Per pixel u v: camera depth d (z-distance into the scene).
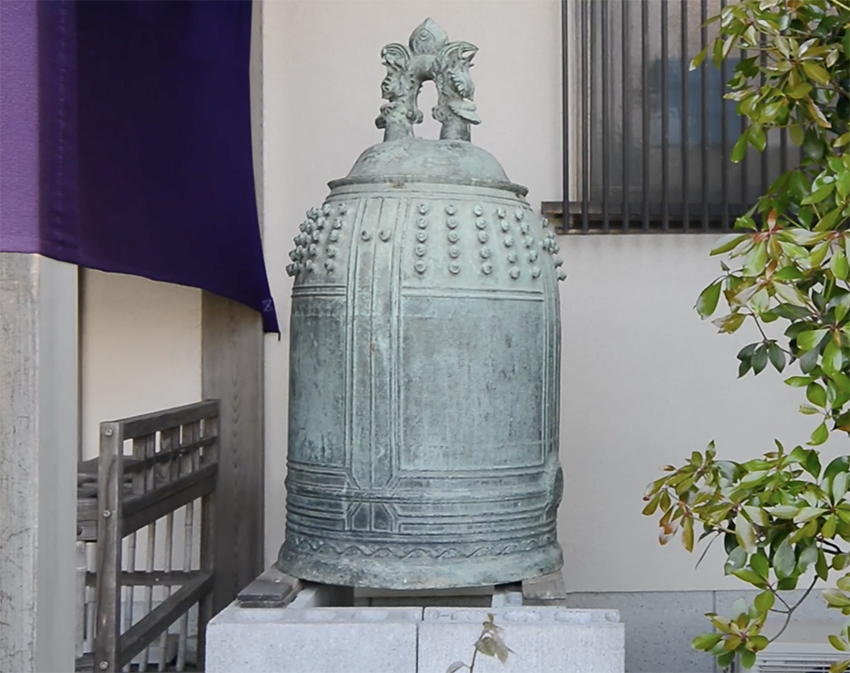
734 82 2.29
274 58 3.92
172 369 3.88
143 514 2.96
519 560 2.67
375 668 2.42
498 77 3.89
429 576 2.58
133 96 2.61
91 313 3.90
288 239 3.91
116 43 2.50
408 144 2.81
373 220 2.66
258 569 3.73
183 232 2.98
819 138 2.22
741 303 1.90
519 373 2.67
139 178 2.66
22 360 2.19
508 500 2.66
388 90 2.91
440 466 2.60
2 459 2.19
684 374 3.87
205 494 3.64
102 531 2.71
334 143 3.92
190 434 3.47
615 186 3.81
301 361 2.76
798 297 1.84
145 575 3.40
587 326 3.87
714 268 3.86
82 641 2.92
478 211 2.68
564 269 3.87
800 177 2.18
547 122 3.88
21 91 2.18
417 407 2.59
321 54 3.92
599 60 3.81
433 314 2.59
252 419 3.77
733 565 2.06
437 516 2.60
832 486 1.90
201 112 3.11
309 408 2.72
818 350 1.97
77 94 2.29
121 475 2.73
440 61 2.89
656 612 3.85
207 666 2.44
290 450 2.83
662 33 3.71
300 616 2.51
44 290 2.22
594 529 3.86
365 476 2.61
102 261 2.46
